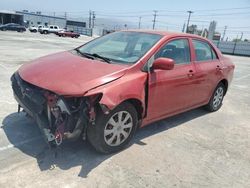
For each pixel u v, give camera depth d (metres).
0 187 2.82
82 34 74.19
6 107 5.04
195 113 5.83
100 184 3.04
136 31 4.72
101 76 3.35
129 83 3.50
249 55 45.09
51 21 79.44
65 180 3.04
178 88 4.40
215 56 5.63
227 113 6.11
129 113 3.67
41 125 3.28
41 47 18.58
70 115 3.10
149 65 3.88
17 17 49.28
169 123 5.05
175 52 4.43
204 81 5.09
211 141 4.46
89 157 3.52
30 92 3.37
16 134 3.98
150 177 3.26
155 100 4.02
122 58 3.95
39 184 2.93
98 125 3.32
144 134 4.42
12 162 3.27
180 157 3.81
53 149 3.60
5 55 12.11
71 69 3.52
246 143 4.54
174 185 3.17
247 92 8.81
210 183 3.29
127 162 3.52
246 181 3.41
